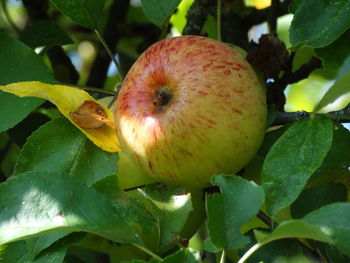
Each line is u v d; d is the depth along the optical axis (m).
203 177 0.71
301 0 0.76
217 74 0.71
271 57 0.77
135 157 0.72
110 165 0.74
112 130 0.74
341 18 0.71
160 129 0.70
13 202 0.69
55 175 0.70
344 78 0.68
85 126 0.74
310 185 0.74
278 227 0.63
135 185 0.74
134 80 0.72
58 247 0.70
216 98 0.70
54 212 0.69
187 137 0.70
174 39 0.73
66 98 0.73
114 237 0.68
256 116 0.71
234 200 0.67
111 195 0.72
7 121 0.76
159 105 0.71
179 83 0.71
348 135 0.73
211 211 0.67
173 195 0.71
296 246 0.70
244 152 0.71
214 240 0.66
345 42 0.74
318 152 0.69
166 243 0.70
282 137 0.70
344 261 0.69
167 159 0.71
